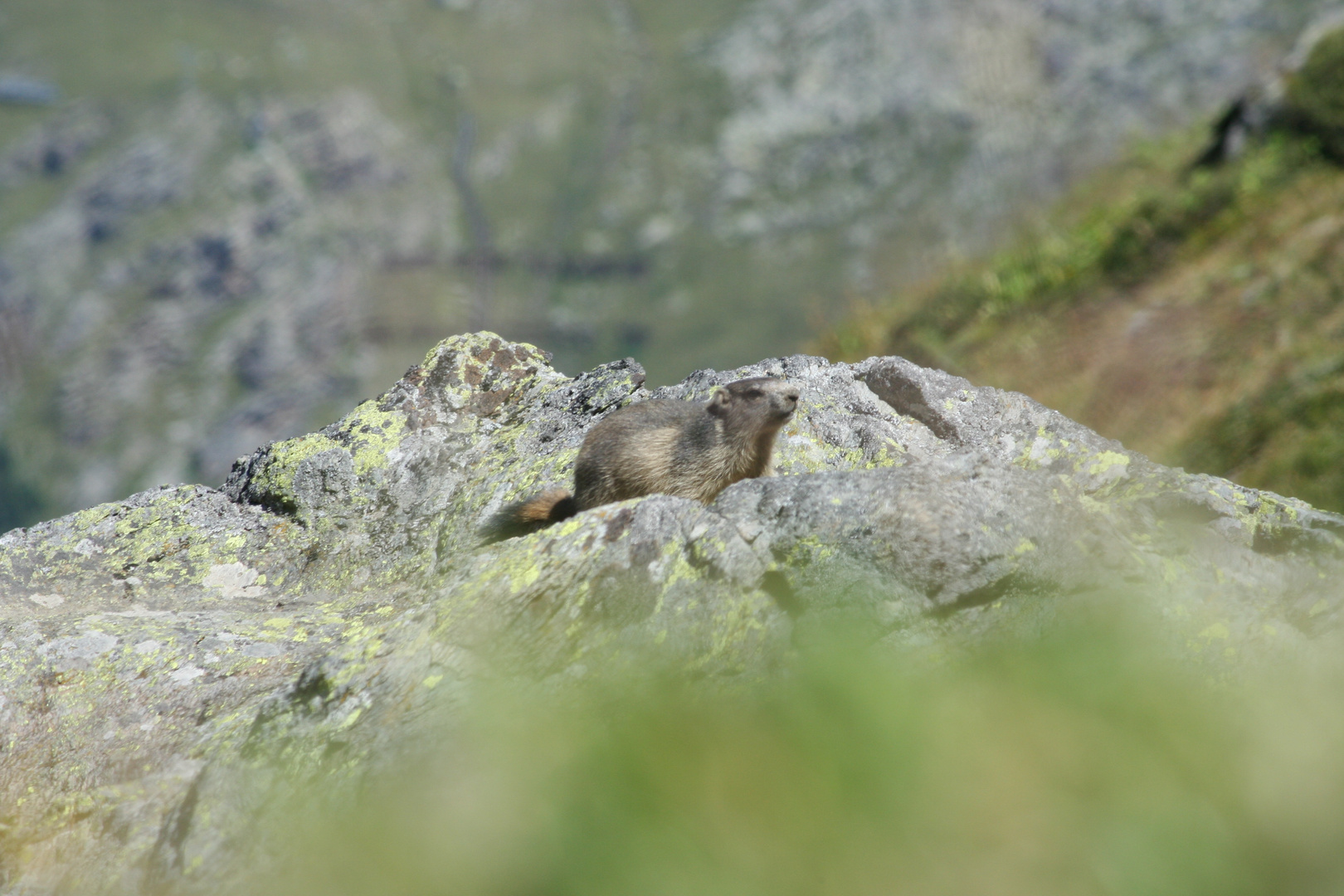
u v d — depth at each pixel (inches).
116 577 1064.8
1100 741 381.1
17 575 1049.5
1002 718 390.6
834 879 341.1
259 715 713.0
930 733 381.1
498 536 972.6
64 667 887.7
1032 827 345.7
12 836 748.0
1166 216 2790.4
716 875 342.0
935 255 3388.3
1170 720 394.0
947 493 704.4
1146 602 663.1
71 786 808.3
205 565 1086.4
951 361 2790.4
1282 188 2603.3
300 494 1143.6
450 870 408.5
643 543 708.7
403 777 623.2
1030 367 2573.8
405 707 666.2
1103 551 698.8
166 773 762.8
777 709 422.0
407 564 1057.5
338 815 619.8
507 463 1132.5
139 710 858.8
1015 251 3107.8
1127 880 334.0
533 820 392.5
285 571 1091.9
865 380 1179.3
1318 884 336.8
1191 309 2416.3
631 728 416.2
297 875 514.3
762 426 953.5
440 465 1172.5
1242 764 377.1
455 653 685.9
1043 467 994.7
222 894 615.8
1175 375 2258.9
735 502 735.7
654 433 963.3
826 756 371.9
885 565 679.1
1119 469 914.1
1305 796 363.9
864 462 1066.1
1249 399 2055.9
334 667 701.3
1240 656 657.6
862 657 473.4
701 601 692.7
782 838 350.6
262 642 925.2
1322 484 1791.3
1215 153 2893.7
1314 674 649.6
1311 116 2650.1
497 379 1273.4
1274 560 759.7
